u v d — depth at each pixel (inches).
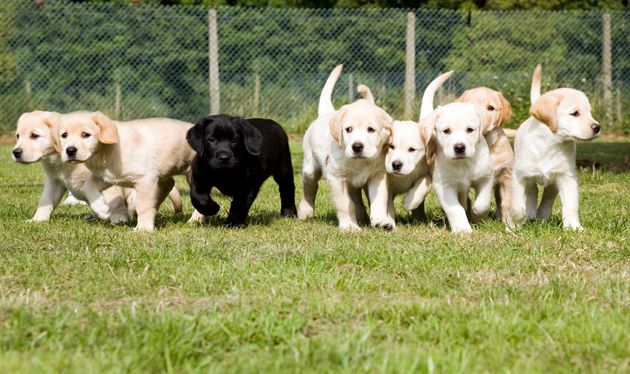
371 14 1100.5
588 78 1129.4
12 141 1015.0
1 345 196.7
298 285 260.7
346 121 364.2
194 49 1072.8
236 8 1082.7
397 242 339.6
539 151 366.0
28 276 273.3
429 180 383.9
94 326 209.5
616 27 1125.1
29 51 1050.1
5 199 502.6
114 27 1059.3
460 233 359.9
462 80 1115.3
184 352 191.5
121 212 418.9
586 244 327.6
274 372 181.0
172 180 419.5
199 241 341.7
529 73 1117.1
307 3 1227.2
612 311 225.5
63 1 1165.1
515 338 205.8
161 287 260.1
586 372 183.2
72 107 1060.5
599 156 798.5
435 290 254.2
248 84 1087.6
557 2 1254.3
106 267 287.4
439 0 1234.6
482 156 367.9
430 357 185.0
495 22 1117.7
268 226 397.4
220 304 235.6
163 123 396.5
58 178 414.0
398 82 1101.1
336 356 188.5
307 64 1096.8
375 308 229.6
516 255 309.9
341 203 381.7
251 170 395.5
